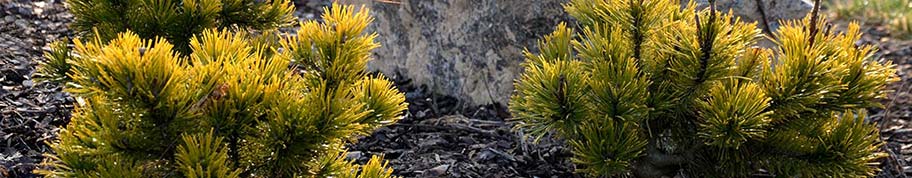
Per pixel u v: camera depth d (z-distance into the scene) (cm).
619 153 285
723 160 303
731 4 452
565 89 278
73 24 333
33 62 465
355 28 244
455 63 476
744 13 454
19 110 405
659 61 291
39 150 376
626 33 292
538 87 283
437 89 492
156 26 317
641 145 289
